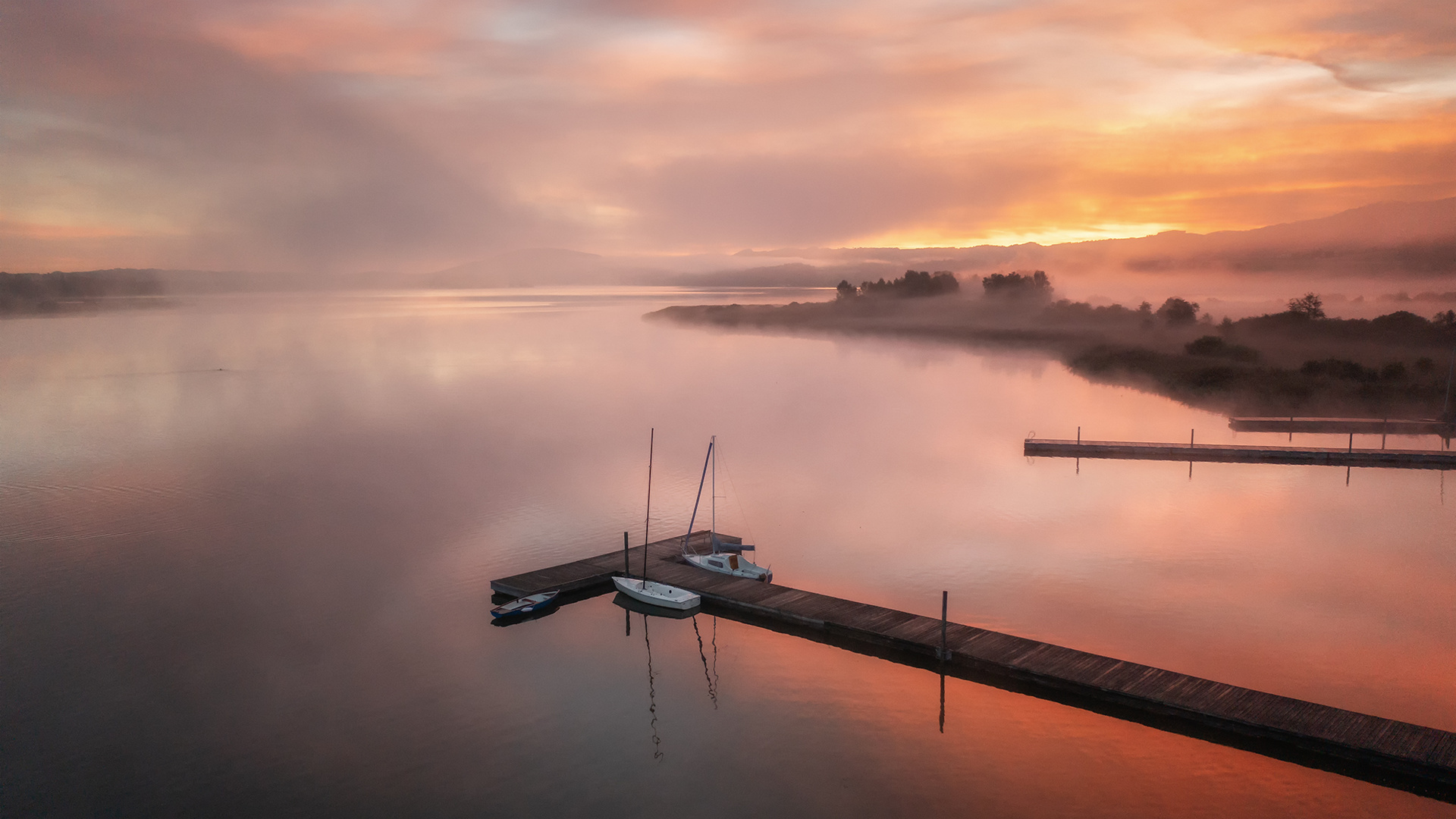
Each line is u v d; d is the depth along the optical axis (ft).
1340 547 134.10
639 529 146.41
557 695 92.79
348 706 90.22
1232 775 76.38
